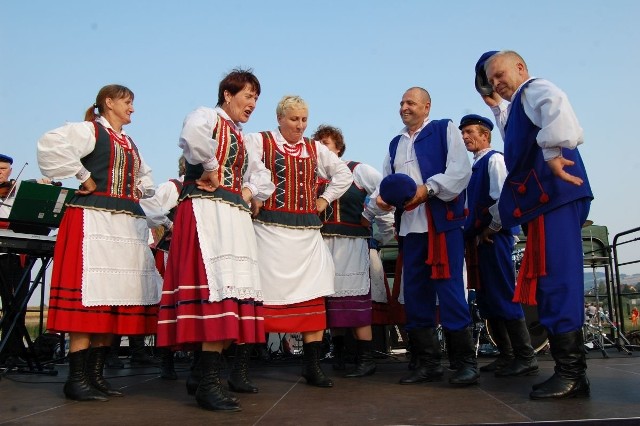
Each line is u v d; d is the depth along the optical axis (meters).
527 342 3.72
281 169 3.54
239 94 3.06
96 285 3.01
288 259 3.49
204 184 2.82
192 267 2.76
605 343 5.90
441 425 2.13
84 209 3.08
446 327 3.29
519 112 2.86
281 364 5.11
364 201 4.25
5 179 5.30
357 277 4.06
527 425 2.08
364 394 3.02
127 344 6.31
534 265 2.77
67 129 3.03
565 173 2.64
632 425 2.07
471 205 3.91
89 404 2.85
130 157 3.27
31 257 4.22
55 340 5.48
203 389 2.67
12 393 3.25
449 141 3.45
